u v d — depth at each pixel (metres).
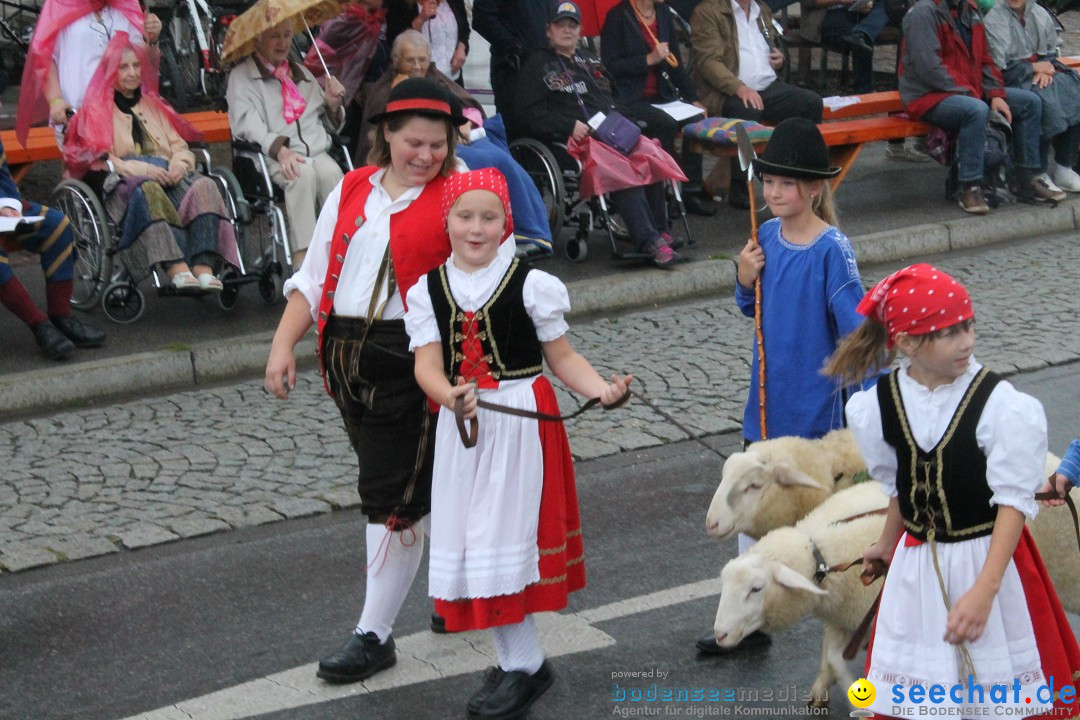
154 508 14.10
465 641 11.47
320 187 19.78
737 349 19.00
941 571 7.87
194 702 10.48
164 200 18.50
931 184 27.67
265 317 19.55
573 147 21.25
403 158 10.23
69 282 18.05
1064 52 35.41
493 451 9.38
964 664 7.86
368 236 10.36
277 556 13.16
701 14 24.66
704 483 14.87
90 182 19.08
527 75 21.44
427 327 9.57
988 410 7.68
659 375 18.03
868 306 8.02
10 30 27.50
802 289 10.39
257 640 11.53
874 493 9.88
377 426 10.41
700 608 11.97
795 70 33.75
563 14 21.28
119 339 18.55
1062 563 9.80
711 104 24.77
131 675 10.96
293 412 16.81
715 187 25.67
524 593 9.48
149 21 19.80
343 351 10.45
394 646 11.04
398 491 10.45
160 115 19.80
